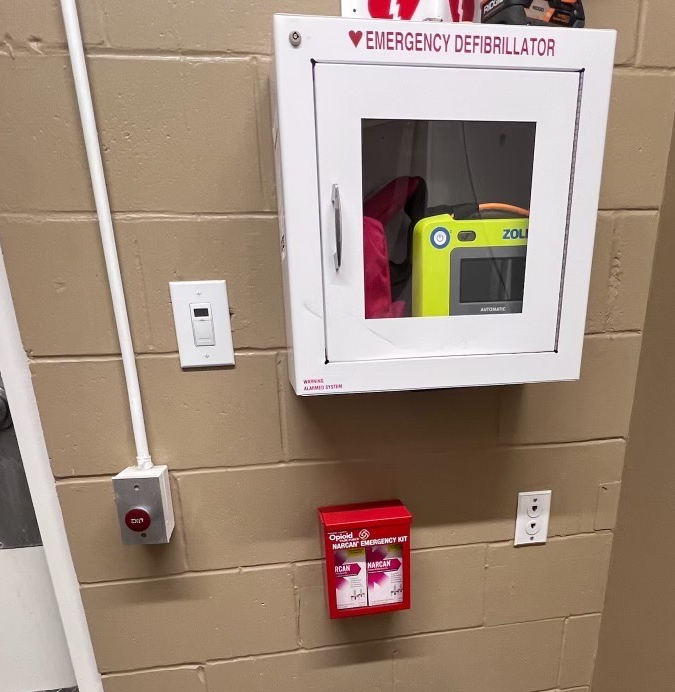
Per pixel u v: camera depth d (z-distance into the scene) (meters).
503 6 0.60
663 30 0.71
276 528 0.82
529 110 0.57
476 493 0.86
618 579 0.91
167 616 0.83
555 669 0.98
